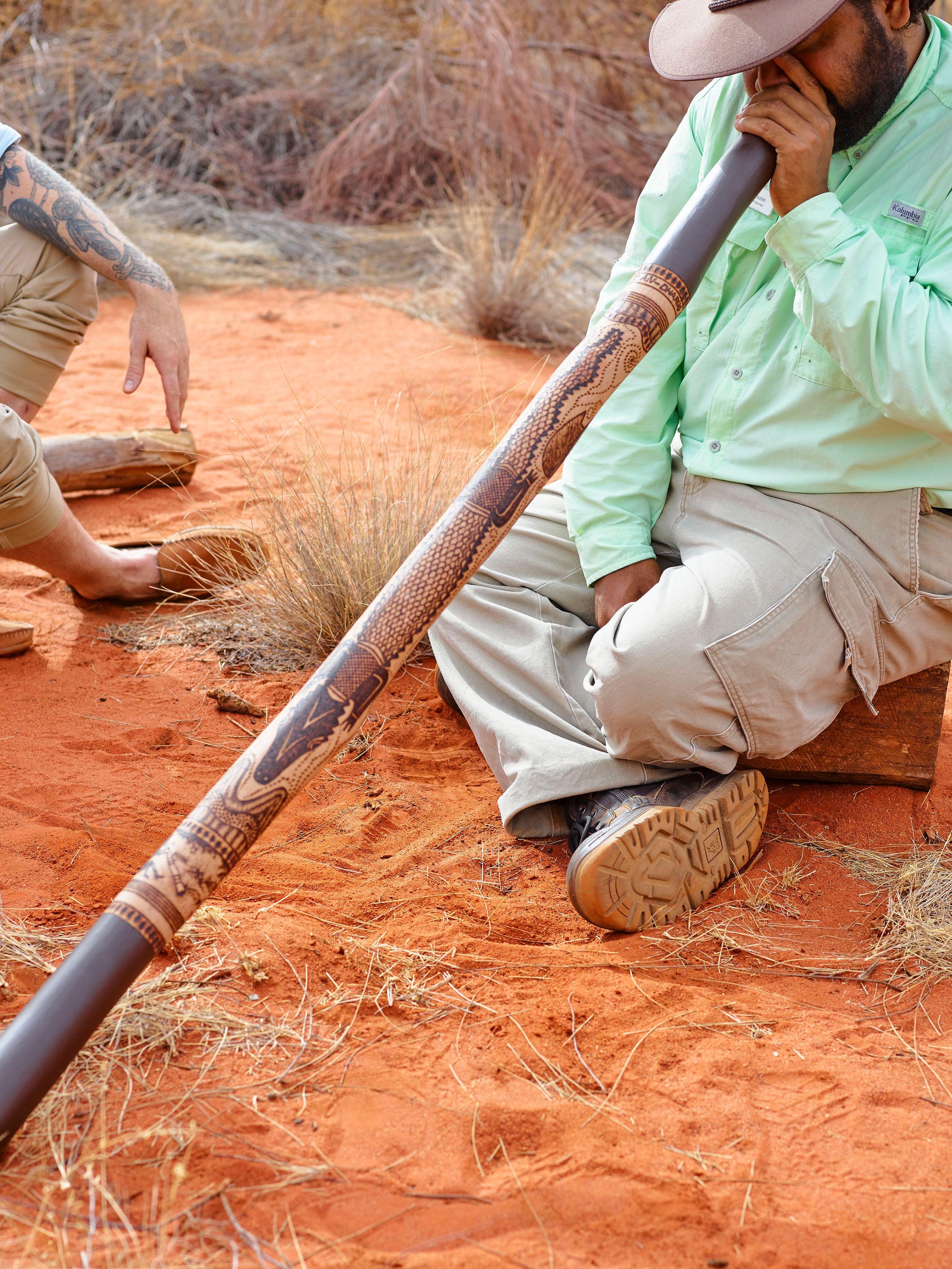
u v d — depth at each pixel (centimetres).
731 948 183
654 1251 129
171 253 656
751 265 203
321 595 284
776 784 230
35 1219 128
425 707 260
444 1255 127
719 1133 146
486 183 730
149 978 166
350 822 214
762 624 189
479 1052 158
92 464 351
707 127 208
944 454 194
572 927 188
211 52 847
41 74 802
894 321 175
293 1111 146
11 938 172
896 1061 159
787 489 198
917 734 221
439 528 162
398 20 915
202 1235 128
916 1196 138
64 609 293
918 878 199
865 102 178
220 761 232
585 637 225
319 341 549
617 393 218
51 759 227
